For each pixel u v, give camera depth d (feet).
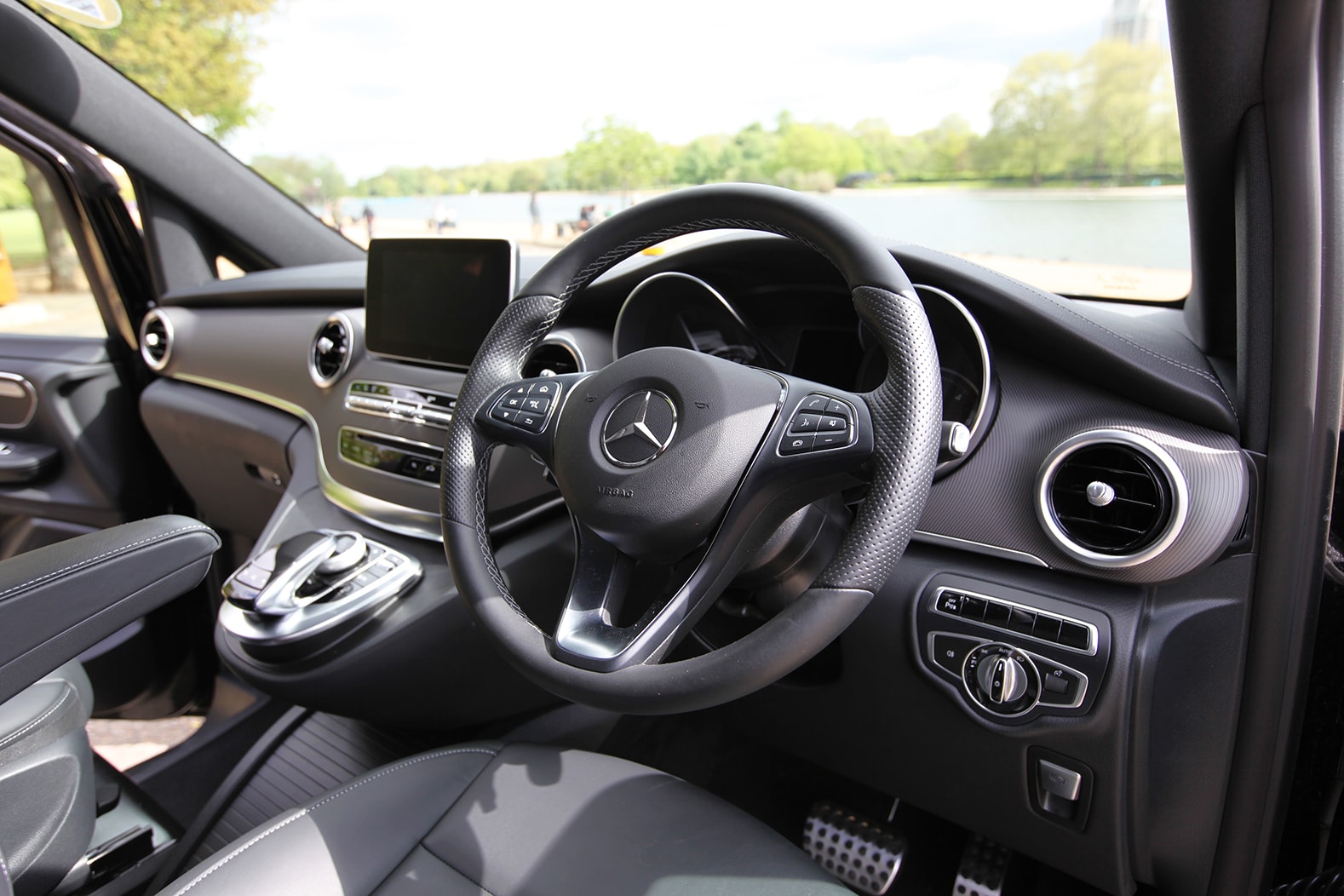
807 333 3.43
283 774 4.18
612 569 2.45
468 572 2.54
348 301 4.71
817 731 3.51
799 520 2.53
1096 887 3.40
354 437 4.29
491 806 2.64
